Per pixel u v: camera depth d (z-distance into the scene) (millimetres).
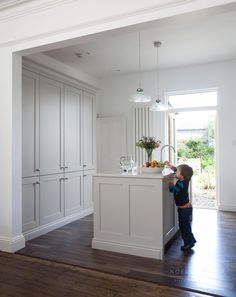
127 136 5855
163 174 3074
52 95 3986
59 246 3230
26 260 2824
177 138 5840
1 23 3123
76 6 2695
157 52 4477
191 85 5285
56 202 4039
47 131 3867
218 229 3850
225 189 5051
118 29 2541
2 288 2268
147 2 2379
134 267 2623
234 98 4988
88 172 4871
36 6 2877
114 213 3053
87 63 4984
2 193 3102
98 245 3125
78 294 2162
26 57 3391
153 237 2857
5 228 3082
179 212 3111
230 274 2465
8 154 3066
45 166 3812
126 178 2969
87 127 4863
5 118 3088
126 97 5867
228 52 4551
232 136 5004
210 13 2266
